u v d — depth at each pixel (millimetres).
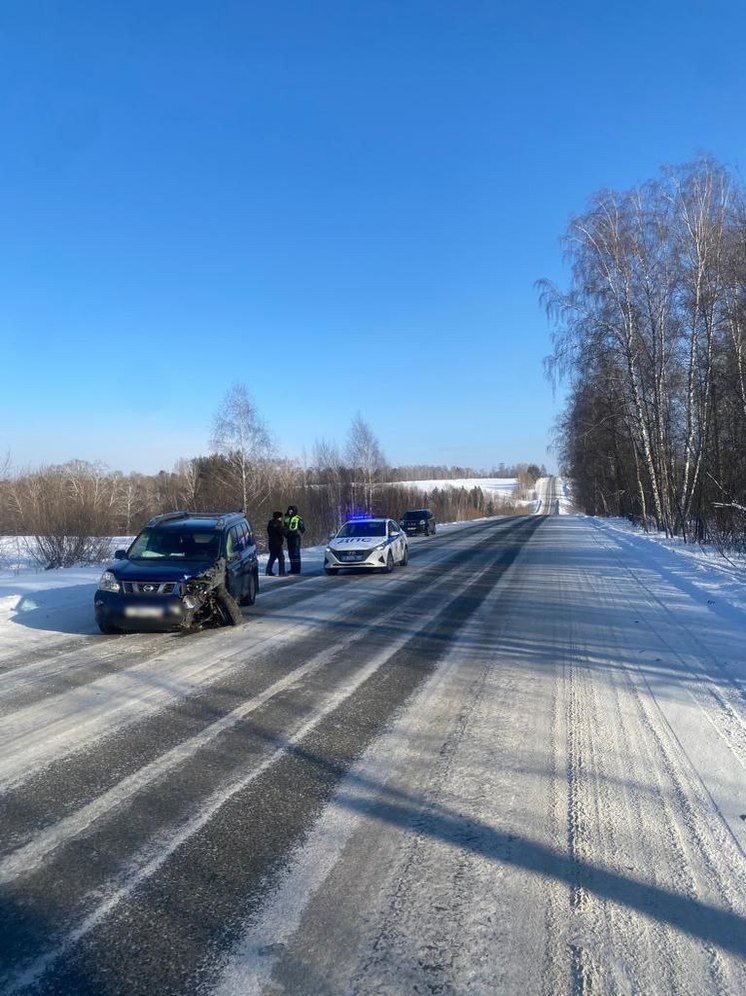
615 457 47219
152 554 10547
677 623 10297
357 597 13297
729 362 24500
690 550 22094
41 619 10992
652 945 2984
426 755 5117
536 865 3605
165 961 2852
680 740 5445
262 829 3975
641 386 30969
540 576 16812
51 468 32031
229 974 2775
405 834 3920
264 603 12562
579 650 8633
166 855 3688
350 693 6746
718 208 26156
